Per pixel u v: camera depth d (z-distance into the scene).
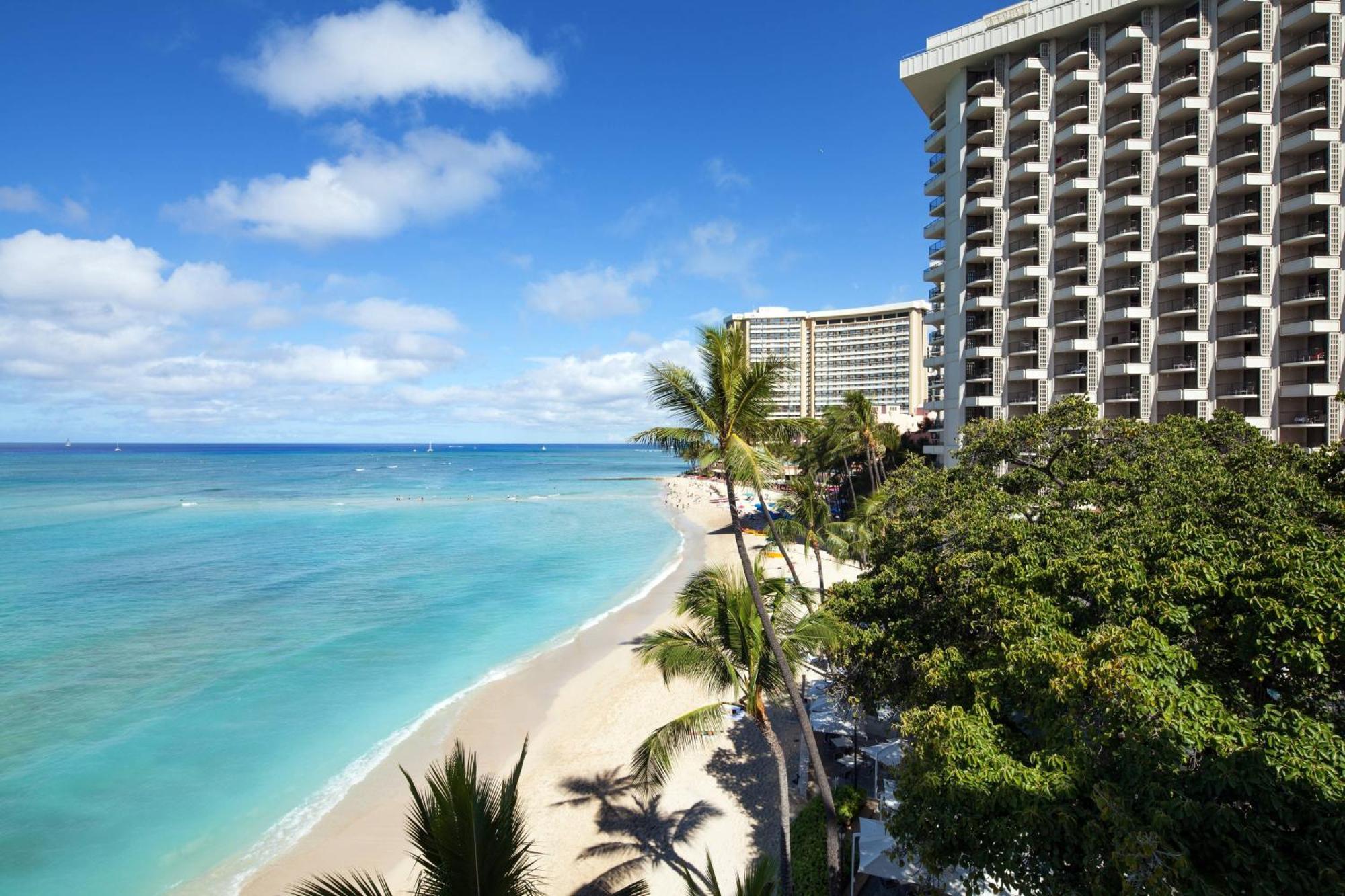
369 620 35.81
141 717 23.53
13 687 26.02
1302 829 6.79
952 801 8.50
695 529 73.06
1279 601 8.84
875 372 162.75
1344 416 42.41
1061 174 51.66
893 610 15.52
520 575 47.59
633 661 29.28
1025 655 9.66
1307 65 44.06
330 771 20.06
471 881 6.20
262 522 73.00
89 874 15.52
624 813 17.48
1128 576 10.49
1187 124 47.75
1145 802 7.34
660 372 12.79
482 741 21.91
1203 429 21.64
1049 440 20.28
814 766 12.84
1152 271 48.31
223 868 15.77
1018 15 55.06
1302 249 44.34
